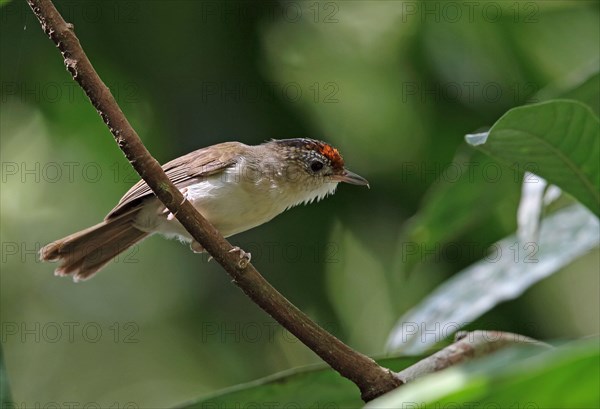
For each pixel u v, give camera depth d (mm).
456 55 12648
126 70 11250
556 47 13078
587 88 7723
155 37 11117
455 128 12422
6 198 14062
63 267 9469
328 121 12516
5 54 11328
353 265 12531
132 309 14273
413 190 12094
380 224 11945
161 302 14016
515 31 12789
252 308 12609
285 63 12078
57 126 12555
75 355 14625
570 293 13273
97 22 11055
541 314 11977
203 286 12828
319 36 12383
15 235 14438
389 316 12312
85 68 5746
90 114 12414
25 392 14367
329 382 6488
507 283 8281
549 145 6004
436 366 6145
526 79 12656
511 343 6324
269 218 10148
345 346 5984
